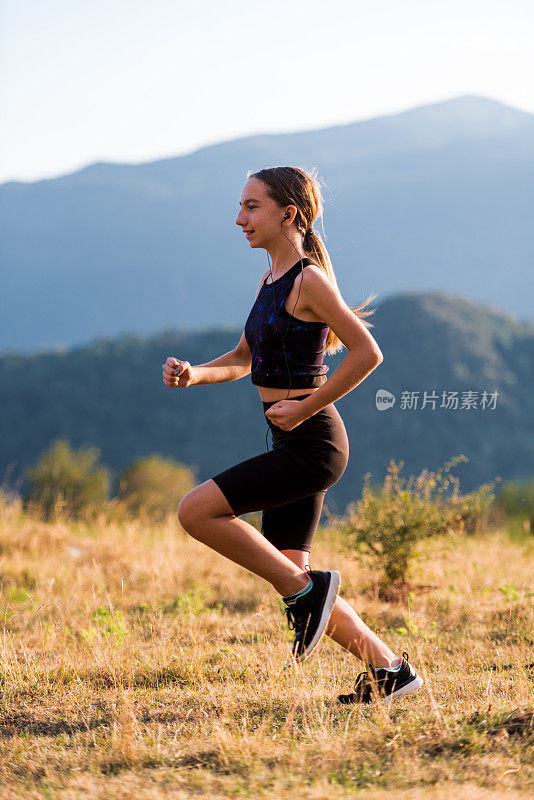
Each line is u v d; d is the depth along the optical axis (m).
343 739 4.29
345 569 10.74
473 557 11.88
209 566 11.16
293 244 4.98
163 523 15.83
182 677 5.89
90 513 16.30
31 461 143.88
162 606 8.54
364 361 4.55
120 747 4.34
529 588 9.42
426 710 4.73
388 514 9.72
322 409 4.59
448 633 7.41
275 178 4.96
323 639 7.02
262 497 4.67
